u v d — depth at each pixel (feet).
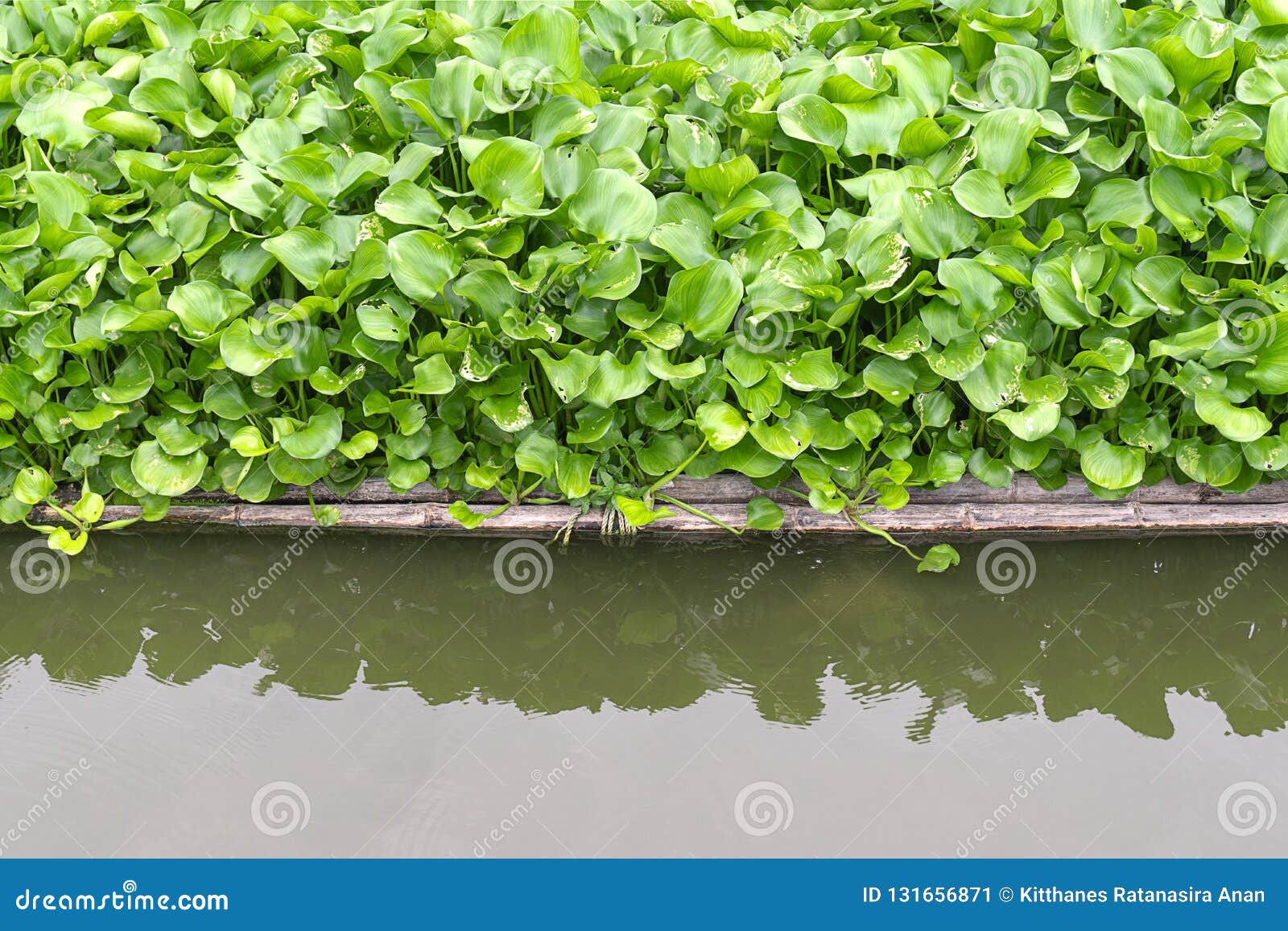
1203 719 11.58
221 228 12.43
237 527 13.47
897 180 12.28
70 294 12.20
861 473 13.12
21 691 11.86
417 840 10.00
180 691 11.87
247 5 14.15
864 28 13.82
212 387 12.53
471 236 11.90
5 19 14.49
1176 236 12.67
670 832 10.11
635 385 11.80
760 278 11.91
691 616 13.00
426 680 12.09
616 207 11.81
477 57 12.79
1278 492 13.43
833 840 10.04
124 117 12.67
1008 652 12.46
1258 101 12.36
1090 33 12.98
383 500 13.43
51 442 12.67
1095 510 13.32
